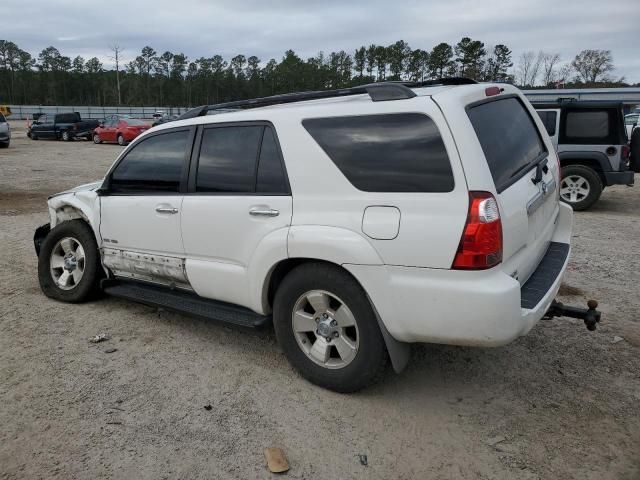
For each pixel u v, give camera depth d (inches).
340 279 126.8
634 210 398.6
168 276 166.2
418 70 3526.1
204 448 115.4
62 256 204.2
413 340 121.4
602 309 190.4
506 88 149.9
